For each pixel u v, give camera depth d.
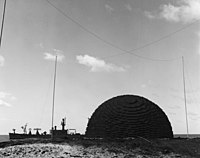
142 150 36.06
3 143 38.56
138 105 49.28
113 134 46.44
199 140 45.31
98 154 32.12
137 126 46.66
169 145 40.31
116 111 48.72
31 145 35.25
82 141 38.38
